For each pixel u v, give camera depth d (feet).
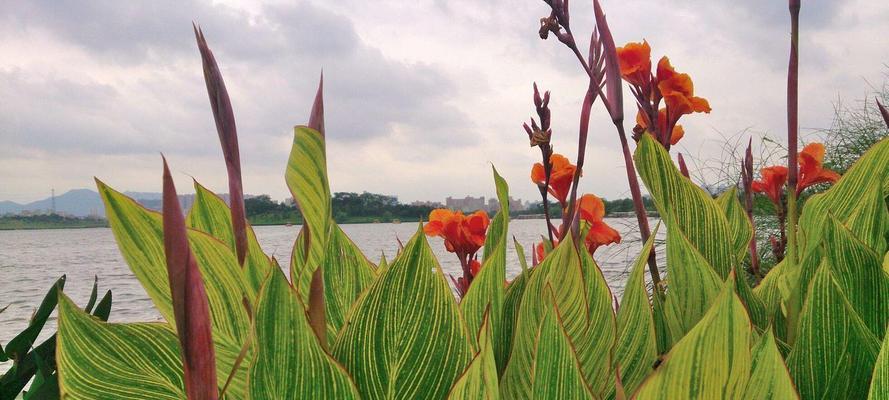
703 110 4.38
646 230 4.10
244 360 2.98
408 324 2.78
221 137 2.77
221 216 3.76
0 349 3.57
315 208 2.72
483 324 2.36
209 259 3.06
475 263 5.99
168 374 2.99
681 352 2.02
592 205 4.83
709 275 3.54
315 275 2.62
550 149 4.29
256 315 2.35
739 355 2.04
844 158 18.15
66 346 2.78
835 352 2.84
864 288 3.36
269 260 3.52
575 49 3.94
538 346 2.46
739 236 4.76
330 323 3.67
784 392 2.11
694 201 4.19
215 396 1.71
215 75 2.66
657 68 4.44
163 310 3.06
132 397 2.92
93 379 2.84
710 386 2.04
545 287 3.22
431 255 2.79
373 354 2.77
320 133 2.71
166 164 1.65
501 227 4.33
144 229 2.98
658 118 4.63
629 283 3.38
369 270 3.95
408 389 2.79
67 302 2.81
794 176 4.10
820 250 3.56
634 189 4.09
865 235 4.19
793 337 3.61
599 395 3.02
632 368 3.22
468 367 2.34
